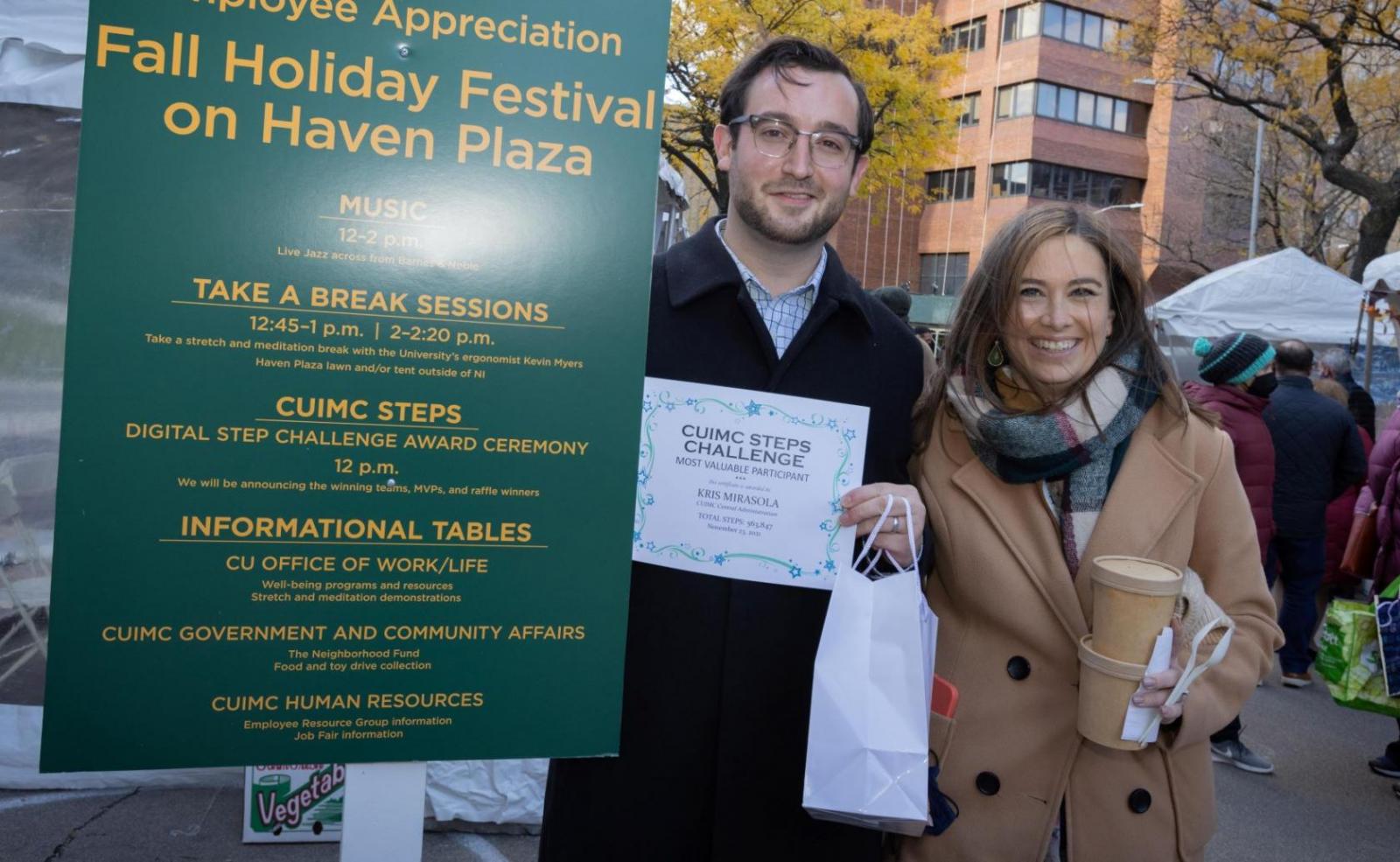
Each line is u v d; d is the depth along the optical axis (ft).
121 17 4.40
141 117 4.43
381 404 4.70
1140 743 5.87
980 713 6.63
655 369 6.34
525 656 4.89
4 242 12.79
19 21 12.60
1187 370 39.78
